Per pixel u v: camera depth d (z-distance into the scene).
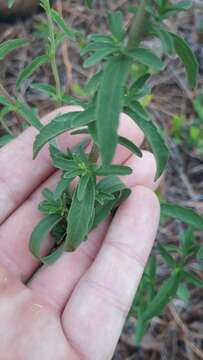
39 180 0.18
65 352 0.16
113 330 0.16
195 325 0.23
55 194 0.15
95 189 0.15
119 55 0.11
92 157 0.15
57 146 0.17
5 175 0.18
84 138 0.18
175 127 0.27
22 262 0.18
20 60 0.29
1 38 0.30
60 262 0.17
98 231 0.17
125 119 0.18
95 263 0.16
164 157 0.13
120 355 0.23
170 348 0.23
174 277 0.17
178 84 0.29
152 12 0.11
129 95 0.13
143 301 0.19
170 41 0.11
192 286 0.24
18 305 0.16
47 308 0.16
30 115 0.17
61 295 0.17
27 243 0.18
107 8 0.31
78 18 0.31
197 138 0.27
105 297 0.16
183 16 0.30
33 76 0.29
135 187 0.17
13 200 0.18
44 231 0.16
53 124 0.14
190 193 0.26
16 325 0.16
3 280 0.16
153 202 0.17
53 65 0.16
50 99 0.28
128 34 0.12
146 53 0.11
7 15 0.30
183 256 0.17
